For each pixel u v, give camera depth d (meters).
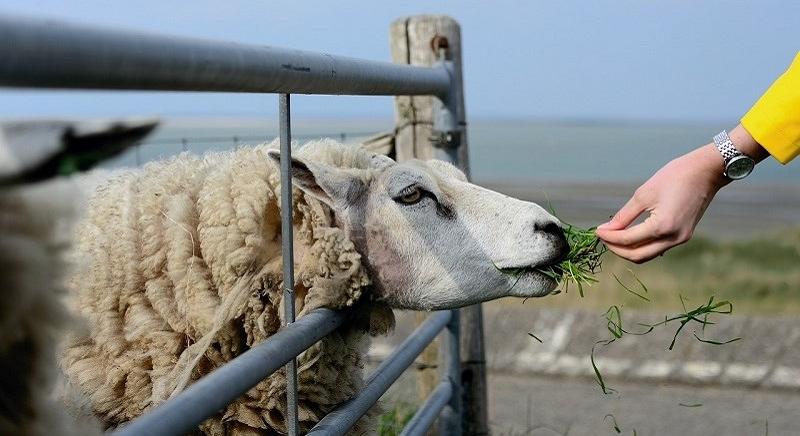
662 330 6.97
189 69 1.64
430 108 4.46
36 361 1.72
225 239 2.91
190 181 3.07
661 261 11.92
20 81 1.24
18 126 1.33
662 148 77.38
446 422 4.27
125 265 2.93
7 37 1.19
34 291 1.64
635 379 6.64
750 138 2.44
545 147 80.00
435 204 3.09
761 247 12.62
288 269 2.42
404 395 5.25
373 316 3.15
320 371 3.02
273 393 2.93
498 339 7.12
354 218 3.04
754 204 27.28
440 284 3.08
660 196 2.48
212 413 1.84
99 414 2.91
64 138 1.34
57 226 1.73
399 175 3.07
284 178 2.37
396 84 3.17
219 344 2.94
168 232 2.95
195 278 2.91
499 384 6.60
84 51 1.33
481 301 3.14
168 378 2.86
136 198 3.03
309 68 2.27
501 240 3.07
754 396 6.32
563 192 30.55
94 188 3.20
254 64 1.93
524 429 5.53
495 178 41.81
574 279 3.13
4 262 1.58
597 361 6.82
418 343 3.55
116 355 2.90
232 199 2.97
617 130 154.62
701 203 2.49
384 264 3.07
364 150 3.29
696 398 6.27
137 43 1.47
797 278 10.55
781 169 50.19
